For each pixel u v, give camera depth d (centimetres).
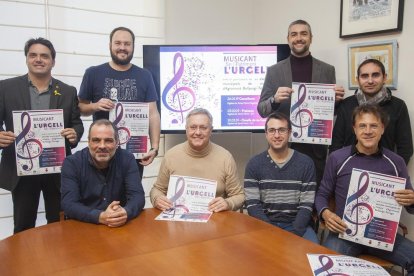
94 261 133
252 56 335
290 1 357
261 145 397
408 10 257
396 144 250
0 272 125
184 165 216
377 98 246
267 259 136
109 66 257
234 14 394
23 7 299
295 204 220
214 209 189
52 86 229
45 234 159
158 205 194
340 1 303
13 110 218
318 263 133
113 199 198
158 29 351
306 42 271
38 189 236
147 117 249
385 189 180
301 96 253
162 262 133
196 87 334
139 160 257
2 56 296
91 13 323
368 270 129
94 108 244
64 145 213
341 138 260
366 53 284
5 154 224
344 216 188
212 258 136
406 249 195
